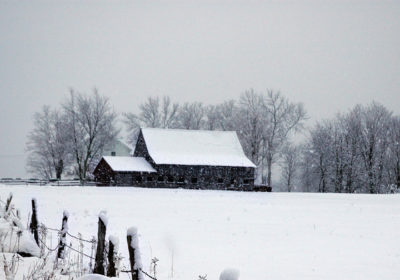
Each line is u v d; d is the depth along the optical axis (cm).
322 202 4322
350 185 9225
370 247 1902
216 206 3559
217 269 1432
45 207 2991
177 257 1605
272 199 4694
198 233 2177
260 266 1499
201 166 7794
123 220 2570
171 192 5525
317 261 1605
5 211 1403
